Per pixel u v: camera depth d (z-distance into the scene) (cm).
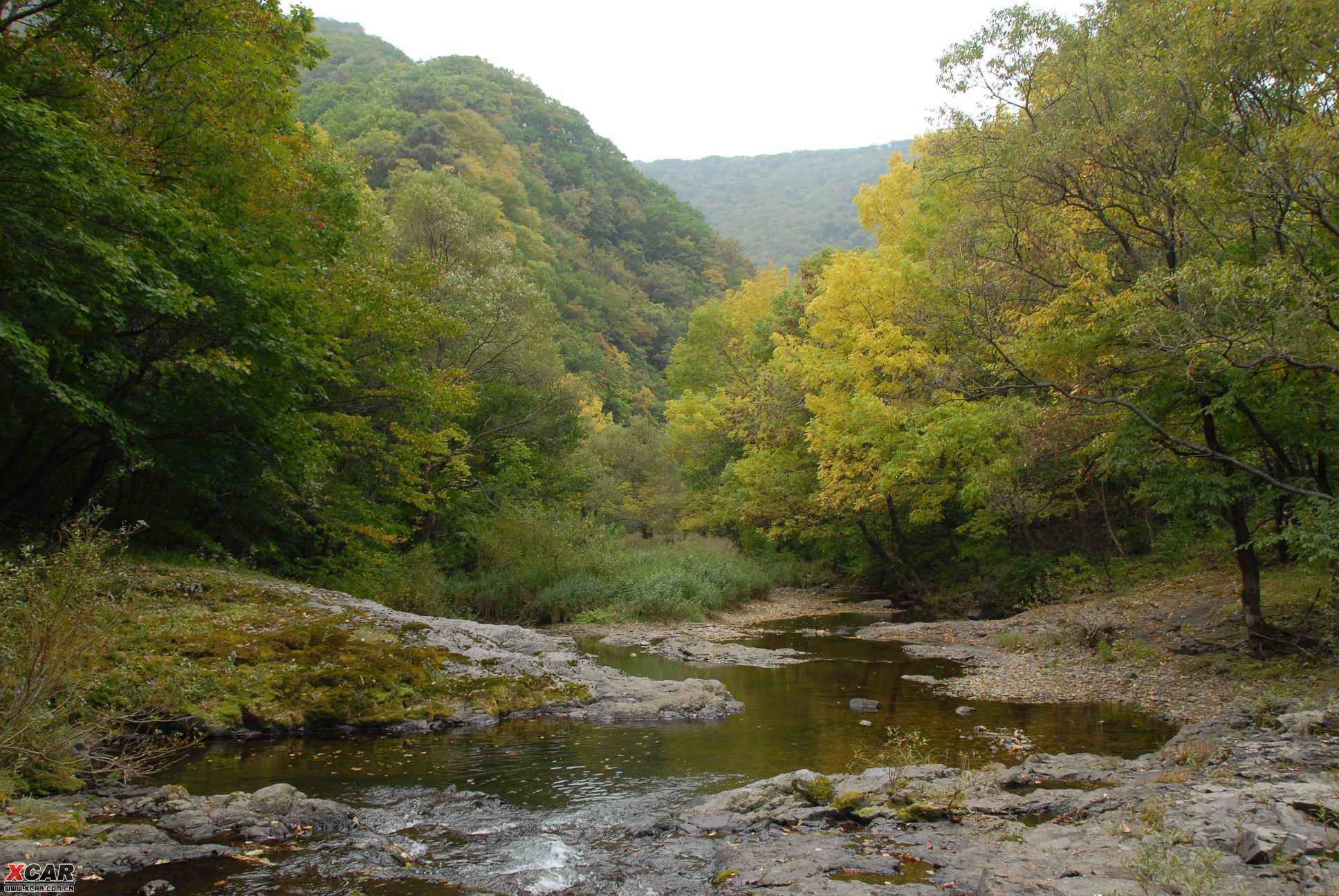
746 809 669
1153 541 2169
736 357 4650
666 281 10206
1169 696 1161
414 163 5281
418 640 1241
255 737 939
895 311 2158
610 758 879
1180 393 1220
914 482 2436
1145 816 572
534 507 2808
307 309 1506
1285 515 1253
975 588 2534
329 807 646
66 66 1189
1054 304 1285
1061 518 2527
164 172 1417
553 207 9594
